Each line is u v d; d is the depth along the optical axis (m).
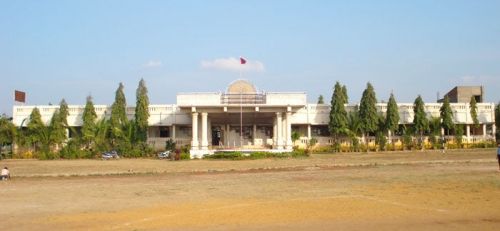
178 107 61.88
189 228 15.35
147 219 16.92
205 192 24.14
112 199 22.20
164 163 48.28
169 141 64.69
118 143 64.12
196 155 56.09
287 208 18.55
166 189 25.80
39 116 65.38
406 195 21.36
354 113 68.25
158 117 67.06
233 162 47.25
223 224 15.85
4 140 63.38
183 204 20.14
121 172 37.53
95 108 68.00
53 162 53.88
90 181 31.39
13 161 57.34
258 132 67.31
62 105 65.88
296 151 57.66
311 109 69.19
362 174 32.19
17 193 24.98
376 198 20.66
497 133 69.00
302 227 15.23
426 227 14.94
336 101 67.00
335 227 15.14
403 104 69.62
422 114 67.06
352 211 17.69
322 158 51.47
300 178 30.36
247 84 58.50
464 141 69.12
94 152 62.41
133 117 67.50
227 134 66.50
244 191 24.19
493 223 15.40
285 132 58.84
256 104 57.69
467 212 17.19
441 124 67.69
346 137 67.31
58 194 24.34
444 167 36.44
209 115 61.97
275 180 29.48
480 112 71.00
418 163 41.19
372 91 67.44
